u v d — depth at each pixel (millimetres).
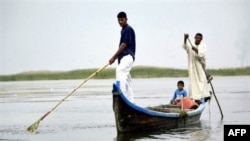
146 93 29672
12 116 19219
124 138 13125
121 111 13359
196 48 17172
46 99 27062
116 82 13250
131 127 13695
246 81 42938
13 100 26781
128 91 14227
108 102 24578
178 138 13156
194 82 17469
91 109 21234
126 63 13984
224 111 19406
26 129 15594
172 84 41438
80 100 26016
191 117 15586
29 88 39281
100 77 67250
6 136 14266
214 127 15047
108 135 14031
